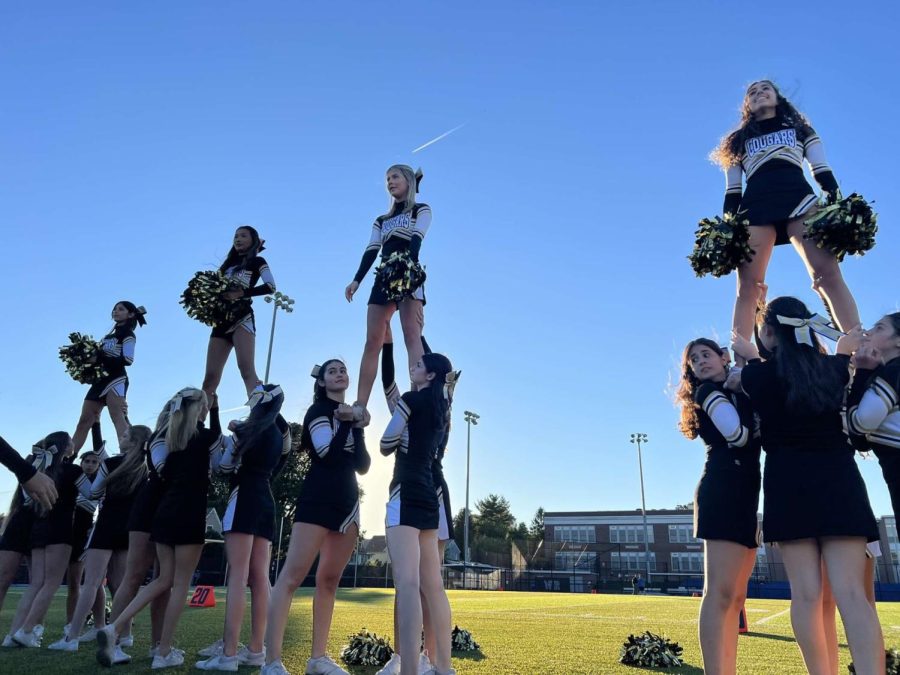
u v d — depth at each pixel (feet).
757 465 13.04
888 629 32.65
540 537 267.18
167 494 18.11
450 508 17.06
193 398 18.58
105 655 16.75
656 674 17.43
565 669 17.88
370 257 19.67
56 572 21.02
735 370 13.61
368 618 33.47
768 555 151.23
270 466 18.35
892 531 154.51
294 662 18.38
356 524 16.62
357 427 17.07
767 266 15.90
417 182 20.10
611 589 171.42
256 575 18.30
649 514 206.18
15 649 19.74
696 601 70.74
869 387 11.46
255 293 22.09
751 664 19.39
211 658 17.30
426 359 16.10
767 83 16.49
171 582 17.83
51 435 21.74
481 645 23.02
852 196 14.24
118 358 26.17
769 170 15.96
